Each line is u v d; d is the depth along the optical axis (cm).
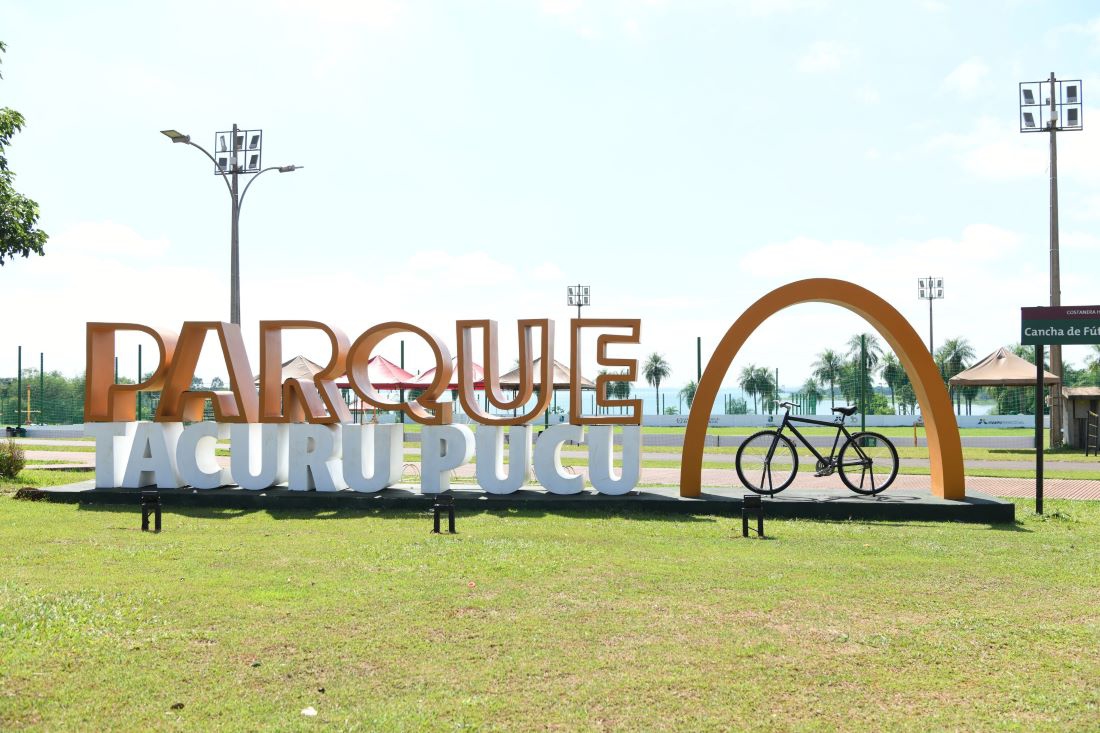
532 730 529
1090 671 645
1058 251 3164
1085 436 3216
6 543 1145
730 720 548
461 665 648
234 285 2272
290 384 1582
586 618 779
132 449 1599
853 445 1539
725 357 1508
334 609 801
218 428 1584
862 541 1192
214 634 717
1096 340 1425
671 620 774
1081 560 1057
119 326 1617
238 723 534
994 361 3500
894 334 1476
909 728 537
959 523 1372
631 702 576
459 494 1551
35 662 640
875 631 745
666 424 5191
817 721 546
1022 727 539
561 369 3294
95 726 529
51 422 5300
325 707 562
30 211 1856
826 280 1482
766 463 1527
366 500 1507
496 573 960
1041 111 3177
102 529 1275
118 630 723
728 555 1081
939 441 1471
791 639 720
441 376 1547
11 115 1873
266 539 1187
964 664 660
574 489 1536
